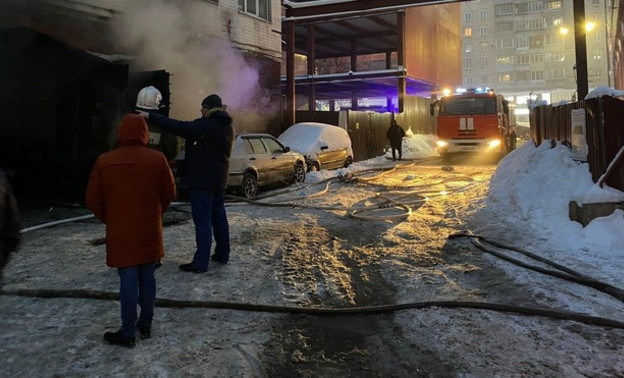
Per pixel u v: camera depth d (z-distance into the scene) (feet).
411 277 15.89
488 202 27.68
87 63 29.91
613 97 18.31
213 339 11.39
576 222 19.33
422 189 37.50
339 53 107.86
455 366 10.18
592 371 9.68
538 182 22.85
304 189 38.37
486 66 269.64
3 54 31.14
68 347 10.81
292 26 59.82
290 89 59.77
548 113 27.84
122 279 10.68
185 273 16.29
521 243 19.20
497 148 60.80
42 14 32.94
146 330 11.29
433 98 100.37
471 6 272.10
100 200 10.55
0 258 9.05
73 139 30.94
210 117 16.21
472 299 13.75
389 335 11.91
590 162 19.84
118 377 9.55
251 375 9.93
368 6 55.11
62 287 14.88
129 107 30.48
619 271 15.10
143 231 10.59
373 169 52.65
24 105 33.04
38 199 32.50
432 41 95.71
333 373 10.19
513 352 10.59
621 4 57.77
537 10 258.57
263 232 23.06
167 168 11.05
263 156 35.99
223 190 17.13
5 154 33.83
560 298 13.43
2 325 12.03
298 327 12.42
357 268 17.37
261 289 14.96
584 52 38.19
